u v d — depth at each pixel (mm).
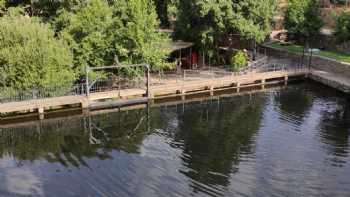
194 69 41312
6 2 39469
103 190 20000
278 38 54500
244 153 24266
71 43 32594
